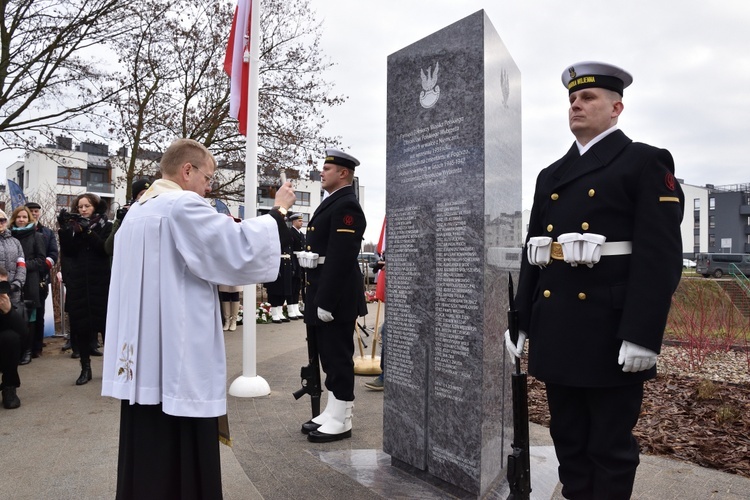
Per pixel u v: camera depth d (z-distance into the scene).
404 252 3.55
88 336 6.14
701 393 5.29
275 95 14.98
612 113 2.59
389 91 3.67
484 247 3.03
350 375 4.29
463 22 3.15
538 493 3.22
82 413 4.98
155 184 2.67
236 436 4.33
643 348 2.25
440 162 3.29
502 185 3.28
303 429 4.38
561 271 2.54
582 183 2.55
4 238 6.46
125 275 2.58
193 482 2.49
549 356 2.51
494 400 3.21
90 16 11.41
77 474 3.59
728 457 3.79
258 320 11.78
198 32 13.98
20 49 11.21
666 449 3.99
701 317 8.89
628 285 2.34
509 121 3.42
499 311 3.24
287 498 3.19
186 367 2.44
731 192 71.94
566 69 2.66
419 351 3.43
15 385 5.18
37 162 42.66
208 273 2.49
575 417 2.61
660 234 2.30
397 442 3.60
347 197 4.20
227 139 15.20
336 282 4.04
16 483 3.45
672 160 2.44
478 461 3.06
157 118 14.37
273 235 2.60
